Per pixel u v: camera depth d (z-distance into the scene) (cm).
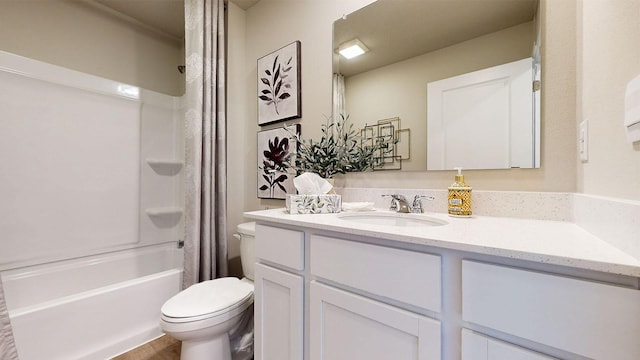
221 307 116
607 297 45
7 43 182
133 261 215
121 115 217
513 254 53
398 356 69
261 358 106
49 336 128
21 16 187
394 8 130
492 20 105
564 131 90
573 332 48
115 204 212
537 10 96
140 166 228
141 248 225
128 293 154
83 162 197
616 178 58
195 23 171
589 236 66
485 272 57
